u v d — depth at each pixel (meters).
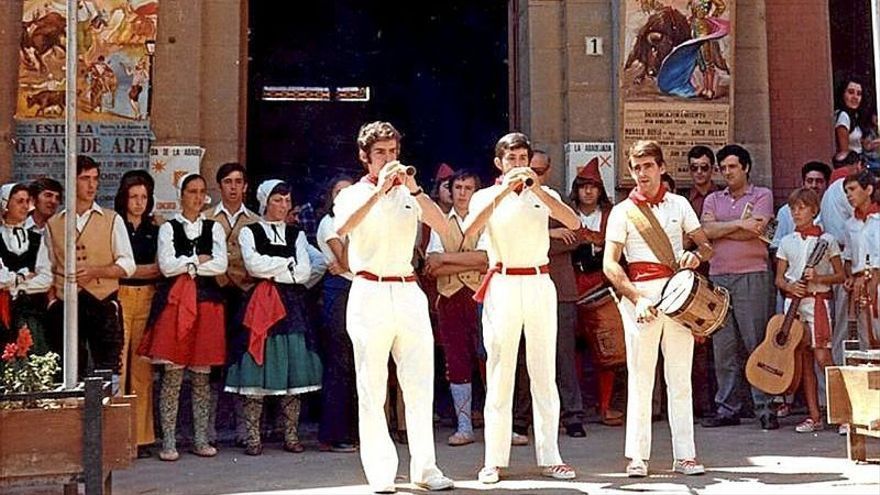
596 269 9.70
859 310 9.27
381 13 14.02
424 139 13.67
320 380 8.81
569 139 11.17
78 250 8.34
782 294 9.78
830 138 11.98
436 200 10.24
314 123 13.38
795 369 9.20
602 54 11.25
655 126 11.05
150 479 7.59
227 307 9.09
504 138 7.42
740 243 9.59
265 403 9.57
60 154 10.47
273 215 8.88
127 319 8.69
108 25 10.56
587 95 11.20
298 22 13.41
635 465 7.30
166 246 8.57
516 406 8.96
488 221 7.36
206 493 7.03
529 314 7.27
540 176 8.91
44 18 10.48
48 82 10.48
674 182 10.80
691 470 7.31
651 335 7.35
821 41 11.97
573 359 9.22
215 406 9.40
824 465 7.59
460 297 8.98
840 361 9.54
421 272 9.32
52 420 6.18
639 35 11.05
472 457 8.30
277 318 8.61
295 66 13.37
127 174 8.95
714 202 9.84
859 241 9.40
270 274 8.66
